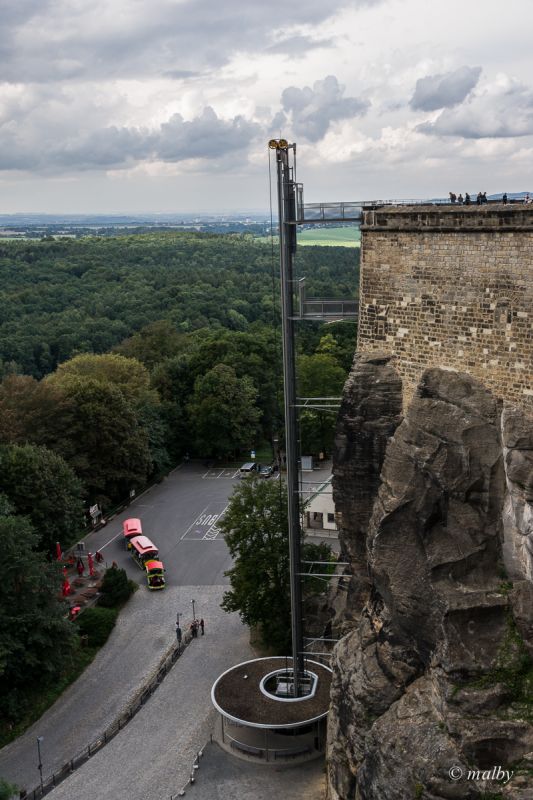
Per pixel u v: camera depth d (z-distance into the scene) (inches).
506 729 1062.4
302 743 1786.4
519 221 1261.1
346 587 1985.7
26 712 2026.3
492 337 1323.8
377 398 1501.0
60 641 2143.2
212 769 1722.4
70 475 2997.0
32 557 2174.0
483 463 1270.9
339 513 1587.1
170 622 2513.5
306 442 4205.2
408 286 1449.3
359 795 1196.5
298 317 1700.3
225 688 1884.8
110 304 7559.1
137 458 3627.0
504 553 1241.4
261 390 4672.7
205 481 4001.0
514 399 1299.2
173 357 5113.2
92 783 1711.4
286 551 2249.0
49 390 3449.8
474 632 1163.9
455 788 1046.4
